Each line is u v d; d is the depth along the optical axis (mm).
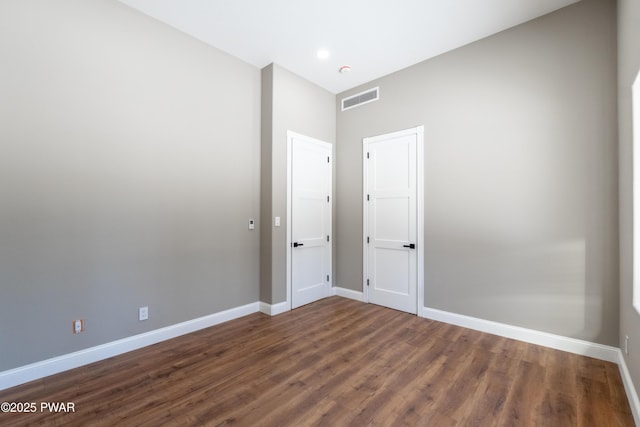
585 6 2500
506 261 2898
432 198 3414
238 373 2262
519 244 2824
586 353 2482
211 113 3209
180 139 2953
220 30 2967
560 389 2037
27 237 2129
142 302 2703
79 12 2342
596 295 2449
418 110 3541
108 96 2492
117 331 2555
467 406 1871
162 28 2824
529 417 1768
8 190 2057
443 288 3328
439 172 3357
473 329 3094
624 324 2141
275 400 1936
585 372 2240
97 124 2434
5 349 2053
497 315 2955
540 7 2605
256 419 1756
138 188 2670
